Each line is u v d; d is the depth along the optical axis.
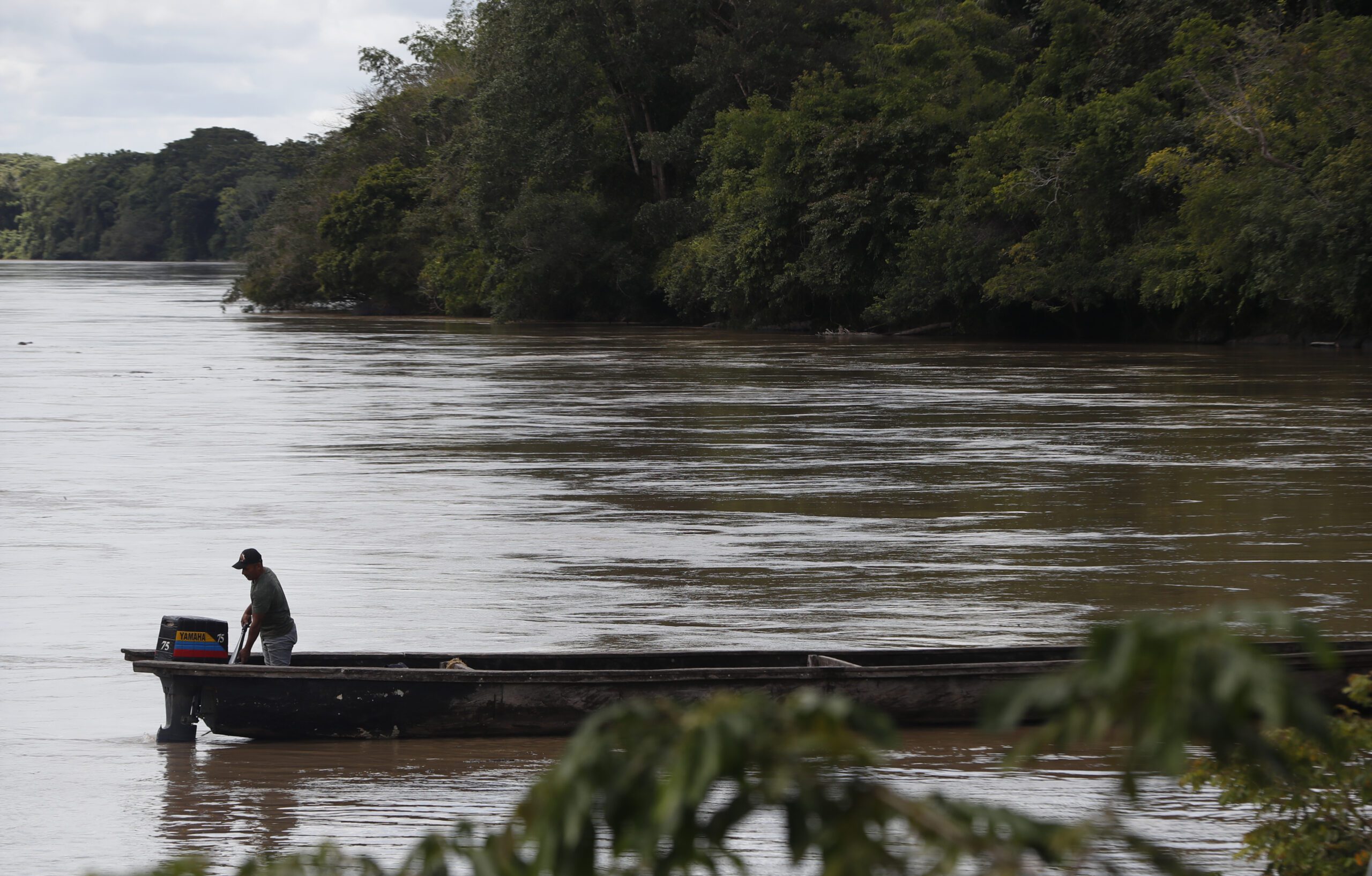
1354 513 40.69
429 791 19.64
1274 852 12.45
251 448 57.22
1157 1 129.00
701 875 8.80
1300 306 117.88
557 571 33.78
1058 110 126.56
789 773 4.05
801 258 141.88
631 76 163.75
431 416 69.56
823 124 139.75
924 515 41.25
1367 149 99.38
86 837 17.86
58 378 92.25
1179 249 114.12
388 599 30.89
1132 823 17.78
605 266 171.12
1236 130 107.19
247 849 17.50
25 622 29.05
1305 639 4.07
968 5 143.25
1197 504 42.56
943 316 143.38
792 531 38.88
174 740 21.77
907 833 4.57
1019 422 64.88
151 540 37.69
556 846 4.16
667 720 4.25
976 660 23.53
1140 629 3.98
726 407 73.38
